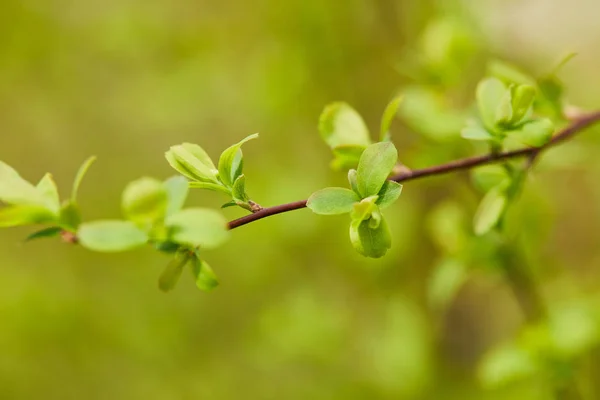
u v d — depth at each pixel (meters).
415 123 0.40
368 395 0.63
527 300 0.42
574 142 0.42
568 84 0.68
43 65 0.82
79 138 0.85
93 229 0.26
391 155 0.28
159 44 0.78
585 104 0.66
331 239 0.68
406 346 0.62
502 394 0.56
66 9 0.80
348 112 0.31
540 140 0.30
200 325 0.76
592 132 0.45
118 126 0.84
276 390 0.69
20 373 0.77
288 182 0.68
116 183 0.84
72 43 0.80
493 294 0.73
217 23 0.76
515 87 0.30
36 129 0.84
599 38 0.71
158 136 0.83
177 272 0.27
